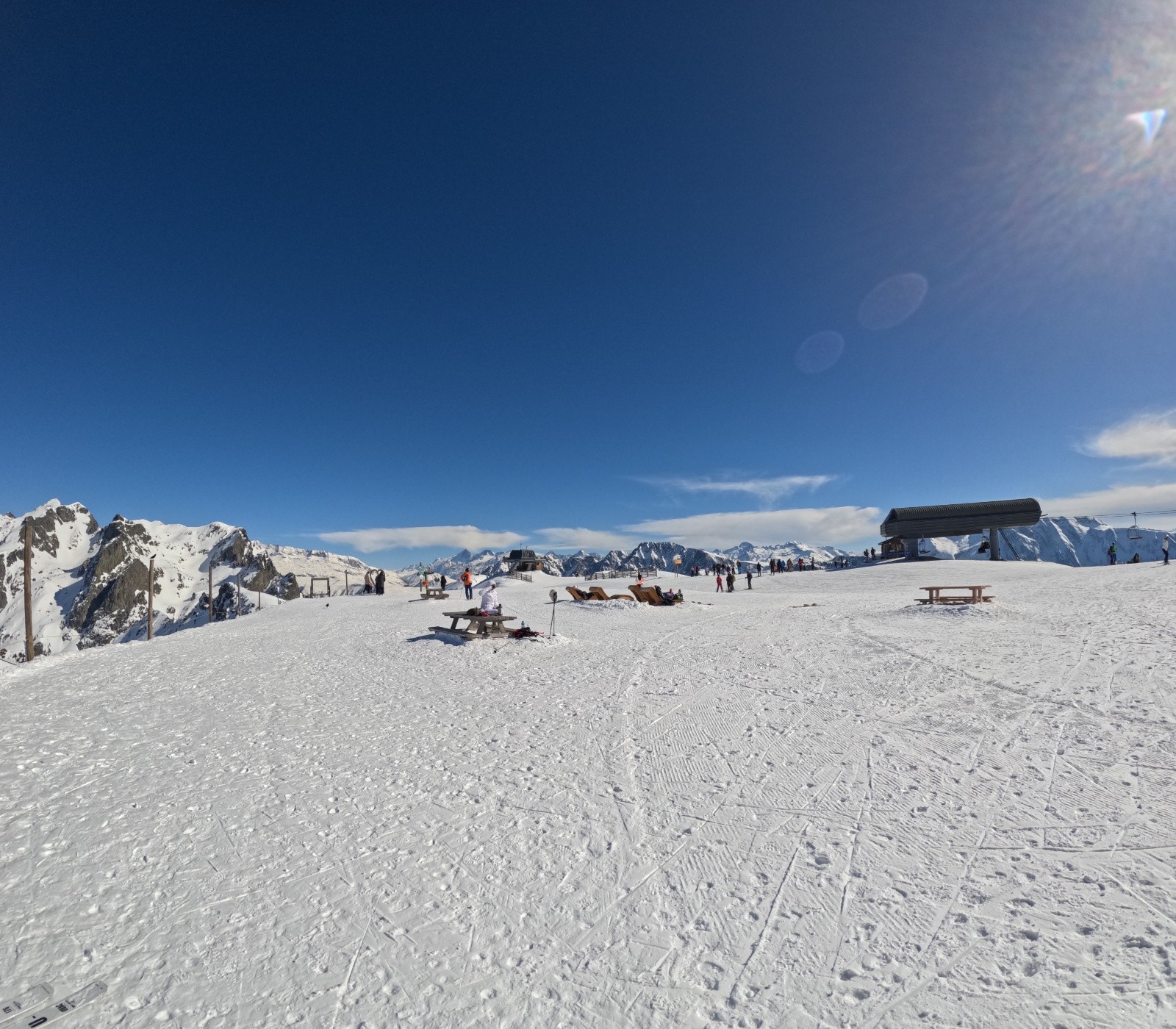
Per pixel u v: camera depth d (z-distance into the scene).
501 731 8.91
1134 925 3.87
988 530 71.75
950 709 8.47
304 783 7.14
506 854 5.32
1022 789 5.87
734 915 4.32
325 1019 3.53
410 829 5.86
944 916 4.14
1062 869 4.54
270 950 4.16
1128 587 20.42
